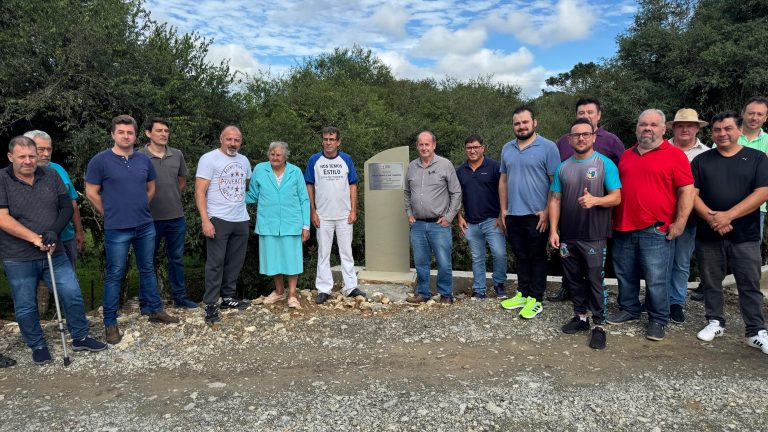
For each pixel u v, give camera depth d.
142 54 9.30
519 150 4.85
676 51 13.06
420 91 22.41
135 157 4.43
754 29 11.93
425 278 5.52
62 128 9.08
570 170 4.22
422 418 3.01
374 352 4.12
